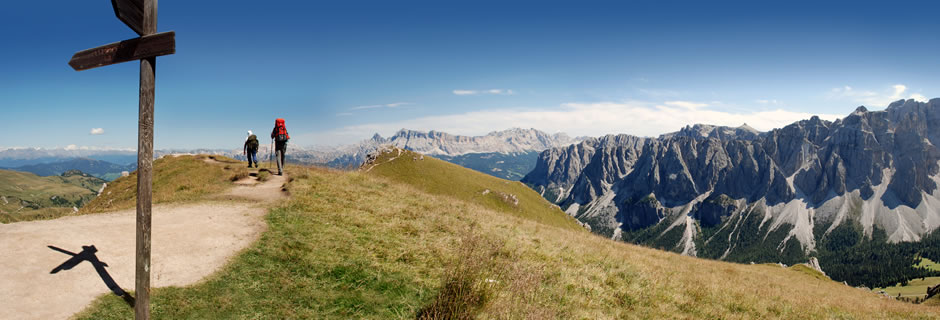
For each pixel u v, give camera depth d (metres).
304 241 11.09
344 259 10.27
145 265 6.05
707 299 14.91
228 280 8.38
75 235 9.22
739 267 37.06
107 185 27.97
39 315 6.27
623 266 16.91
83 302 6.88
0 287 6.65
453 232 15.18
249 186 19.25
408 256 11.37
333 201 16.38
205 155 31.12
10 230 8.95
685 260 29.09
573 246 19.02
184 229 10.92
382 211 16.09
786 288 24.69
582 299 11.16
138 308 6.09
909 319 19.02
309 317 7.47
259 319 7.17
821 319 15.64
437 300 8.52
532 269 10.96
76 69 5.96
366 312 7.98
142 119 5.69
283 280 8.69
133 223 11.14
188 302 7.32
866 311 19.30
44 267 7.55
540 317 8.14
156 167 27.28
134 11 5.32
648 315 11.55
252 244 10.37
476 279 9.07
